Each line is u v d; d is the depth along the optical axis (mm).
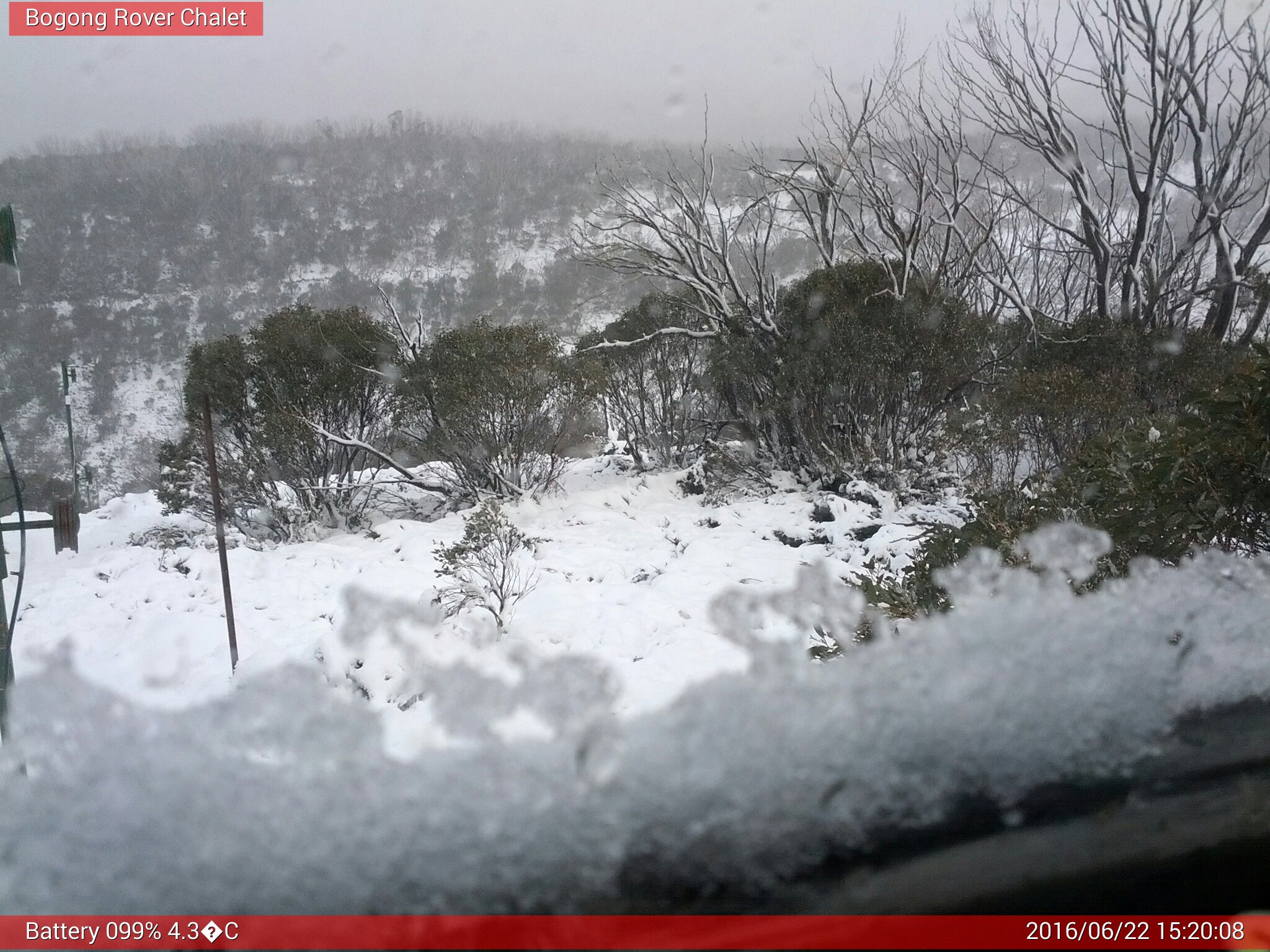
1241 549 3455
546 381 12617
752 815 1102
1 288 30016
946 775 1241
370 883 984
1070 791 1293
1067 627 1524
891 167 15297
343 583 8922
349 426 13734
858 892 1079
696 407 14539
